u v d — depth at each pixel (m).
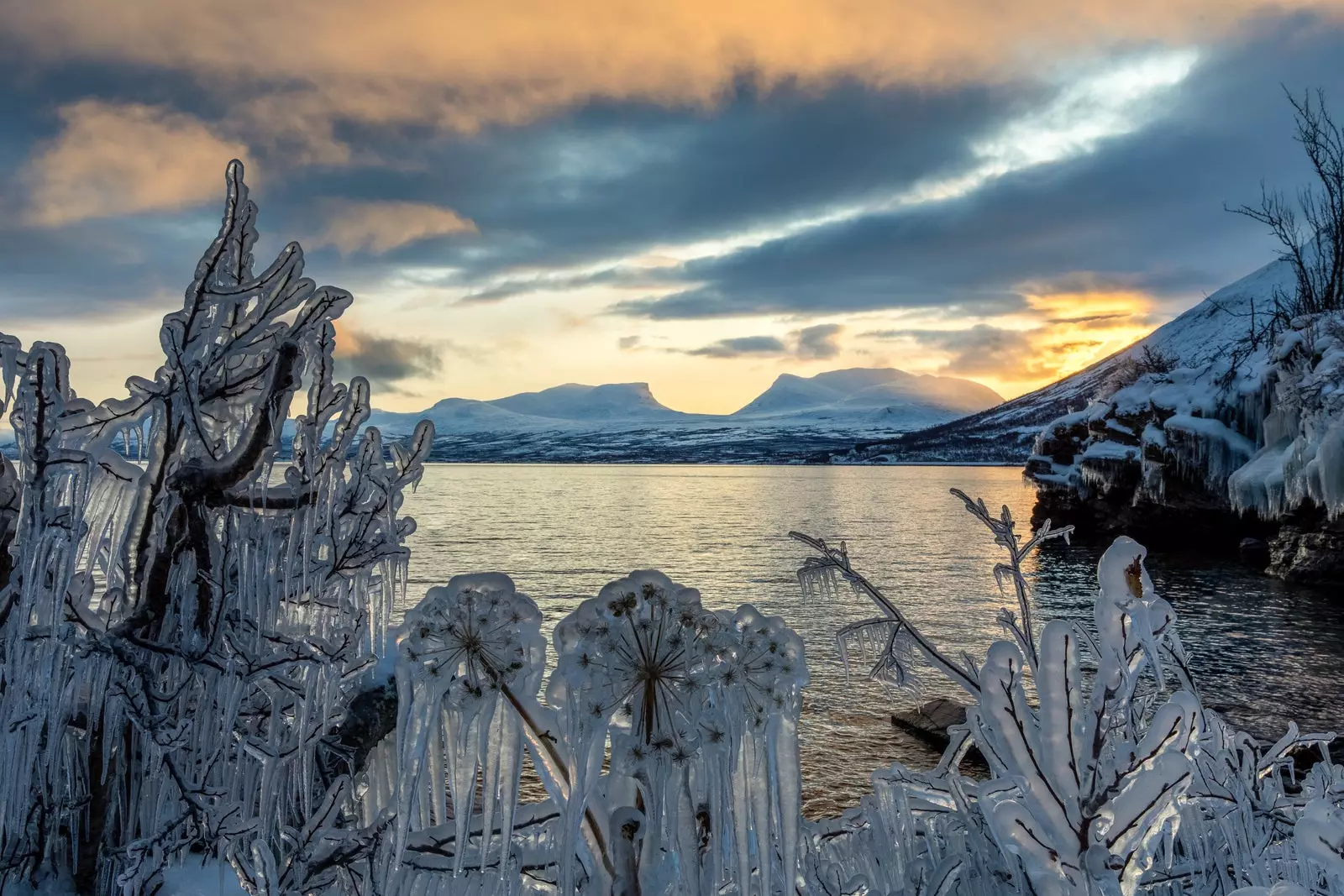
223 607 2.75
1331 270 39.16
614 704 1.79
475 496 114.81
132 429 2.84
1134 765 1.59
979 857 2.48
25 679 2.44
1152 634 1.64
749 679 1.87
